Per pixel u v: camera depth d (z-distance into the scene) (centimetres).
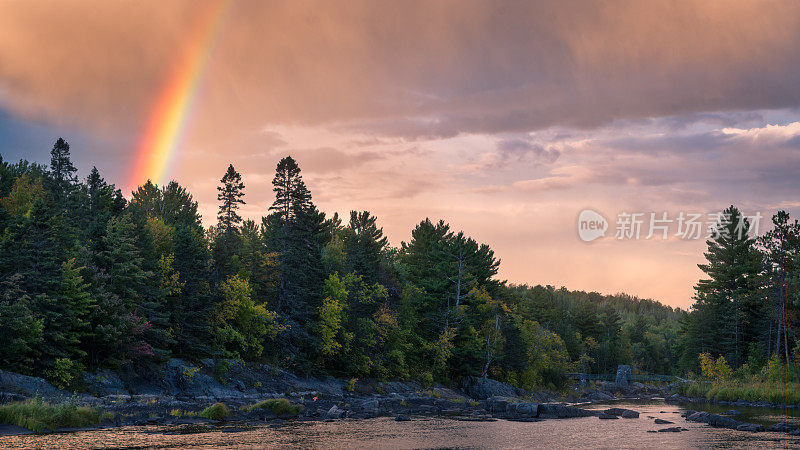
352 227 12681
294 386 6247
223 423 3906
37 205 4838
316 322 7219
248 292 6581
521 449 3109
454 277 9350
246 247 8294
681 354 12250
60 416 3409
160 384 5134
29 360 4209
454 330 8819
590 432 3866
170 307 5853
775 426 4047
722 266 10381
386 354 8069
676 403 7338
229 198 7950
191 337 5797
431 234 11581
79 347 4809
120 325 4728
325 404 5219
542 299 18362
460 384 9069
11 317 4134
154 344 5412
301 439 3306
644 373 17312
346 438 3394
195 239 6862
